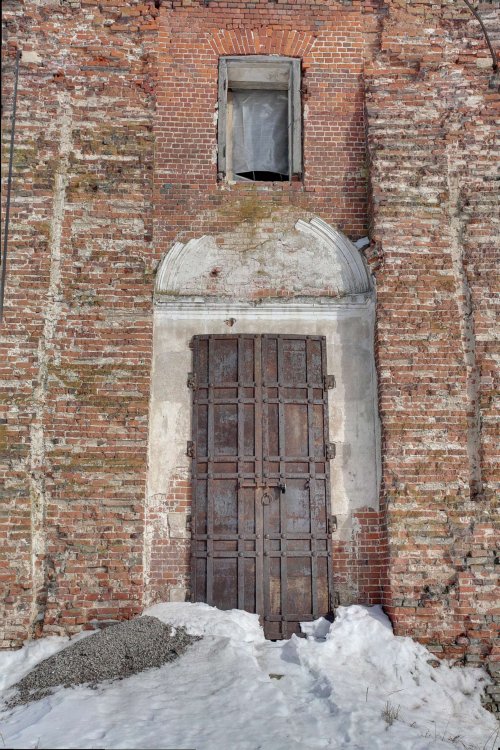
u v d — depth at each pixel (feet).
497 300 24.88
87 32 27.02
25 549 22.52
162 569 23.66
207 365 25.29
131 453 23.66
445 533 23.13
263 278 26.02
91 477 23.40
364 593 23.70
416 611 22.45
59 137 26.05
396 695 20.20
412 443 23.81
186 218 26.40
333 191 26.86
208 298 25.63
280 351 25.41
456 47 27.37
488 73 26.99
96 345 24.44
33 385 23.81
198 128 27.09
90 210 25.54
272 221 26.50
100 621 22.40
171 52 27.53
